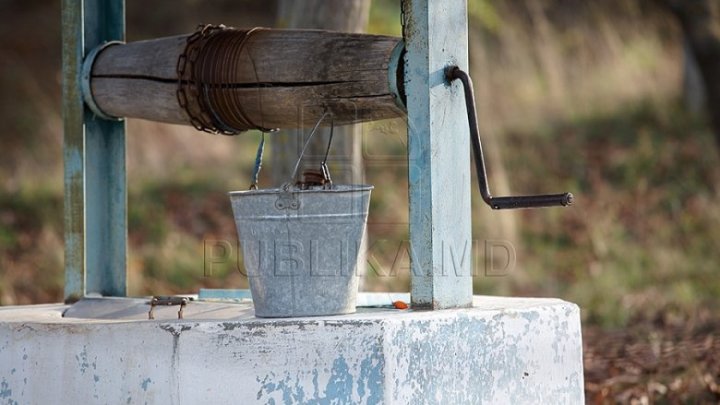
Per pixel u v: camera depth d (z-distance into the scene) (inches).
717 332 1003.9
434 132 505.0
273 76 537.0
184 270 1310.3
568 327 528.4
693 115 1807.3
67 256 625.3
